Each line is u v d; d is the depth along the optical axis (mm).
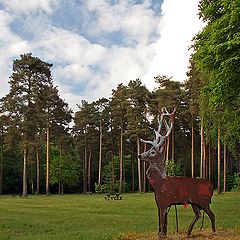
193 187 12891
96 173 75125
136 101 53312
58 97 54781
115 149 71250
